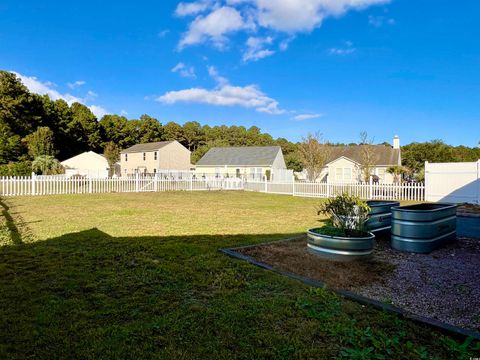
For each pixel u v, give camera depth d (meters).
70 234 6.82
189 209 11.85
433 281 4.29
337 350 2.53
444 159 28.06
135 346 2.53
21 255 5.12
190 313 3.13
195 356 2.41
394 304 3.56
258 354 2.44
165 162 48.28
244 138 75.12
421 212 5.67
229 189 25.12
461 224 8.84
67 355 2.40
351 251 4.90
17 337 2.63
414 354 2.46
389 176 32.53
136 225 8.07
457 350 2.50
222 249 5.64
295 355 2.44
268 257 5.17
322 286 3.93
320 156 33.75
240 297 3.56
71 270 4.39
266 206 13.25
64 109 52.44
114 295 3.58
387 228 7.00
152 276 4.20
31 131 42.12
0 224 7.92
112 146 52.81
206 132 79.62
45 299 3.42
